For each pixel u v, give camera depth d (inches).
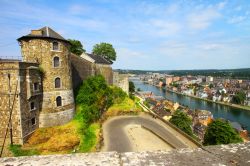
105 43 3316.9
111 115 2058.3
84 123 1443.2
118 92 2417.6
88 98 1680.6
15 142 1088.2
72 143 1154.7
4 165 152.2
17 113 1077.1
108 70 2669.8
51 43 1300.4
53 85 1323.8
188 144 1395.2
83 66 1958.7
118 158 160.4
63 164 151.9
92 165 149.6
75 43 2556.6
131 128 1736.0
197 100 7111.2
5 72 1071.0
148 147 1337.4
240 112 5275.6
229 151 172.2
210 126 2103.8
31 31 1285.7
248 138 2957.7
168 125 1851.6
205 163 152.9
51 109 1311.5
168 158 160.1
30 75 1154.7
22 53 1309.1
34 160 158.9
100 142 1327.5
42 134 1203.2
